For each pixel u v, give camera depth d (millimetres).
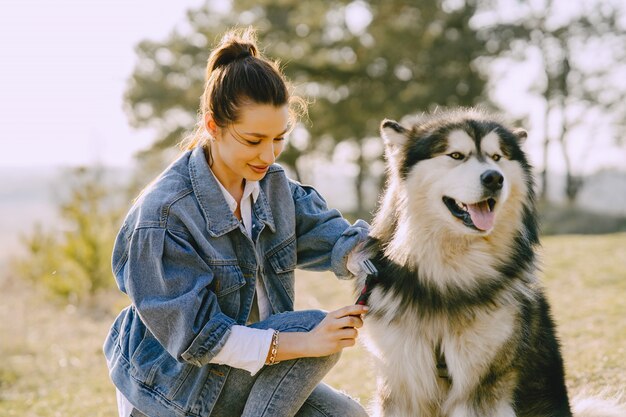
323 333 2320
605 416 3021
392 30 22328
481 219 2666
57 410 4277
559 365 3090
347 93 23516
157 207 2312
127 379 2414
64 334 7156
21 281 10570
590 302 6094
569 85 24016
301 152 25219
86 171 9867
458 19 22500
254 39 2578
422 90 21547
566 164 24625
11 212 43094
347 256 2775
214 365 2396
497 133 2918
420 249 2775
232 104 2242
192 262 2312
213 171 2490
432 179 2820
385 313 2787
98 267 9289
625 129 23719
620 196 23484
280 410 2377
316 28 23547
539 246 3062
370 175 26250
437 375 2809
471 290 2723
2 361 5770
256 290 2590
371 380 4266
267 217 2568
